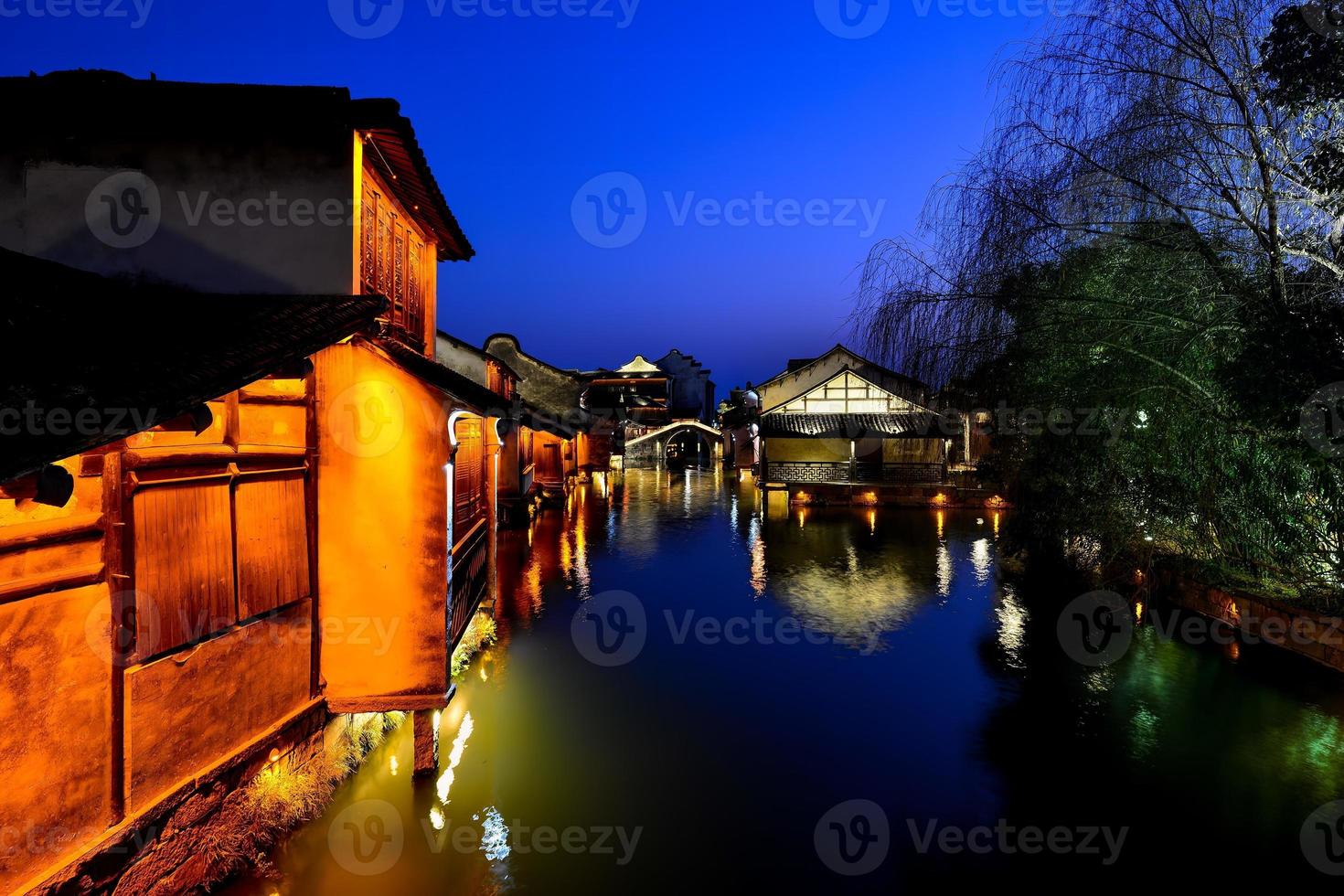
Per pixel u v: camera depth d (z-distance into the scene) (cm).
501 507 2025
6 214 635
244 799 471
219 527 460
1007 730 685
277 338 461
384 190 774
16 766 330
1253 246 696
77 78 619
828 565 1529
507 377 2127
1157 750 640
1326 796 555
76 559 363
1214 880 453
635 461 5175
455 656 829
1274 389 627
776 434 2862
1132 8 710
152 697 404
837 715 724
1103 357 810
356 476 568
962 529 2094
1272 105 639
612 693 781
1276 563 881
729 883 449
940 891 442
